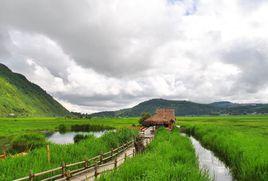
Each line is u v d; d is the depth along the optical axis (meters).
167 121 77.56
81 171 22.08
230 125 96.31
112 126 103.12
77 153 25.02
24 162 19.61
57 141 59.06
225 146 33.06
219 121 137.50
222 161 32.41
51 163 21.00
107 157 27.97
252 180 20.09
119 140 38.41
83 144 28.28
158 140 35.28
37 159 20.97
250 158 22.86
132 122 132.38
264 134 57.88
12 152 37.38
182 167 17.02
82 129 102.38
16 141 41.62
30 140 42.97
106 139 34.69
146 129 73.12
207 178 17.28
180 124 106.62
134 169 16.62
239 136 39.53
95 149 28.02
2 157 26.75
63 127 98.75
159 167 17.11
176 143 33.06
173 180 14.79
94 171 23.03
